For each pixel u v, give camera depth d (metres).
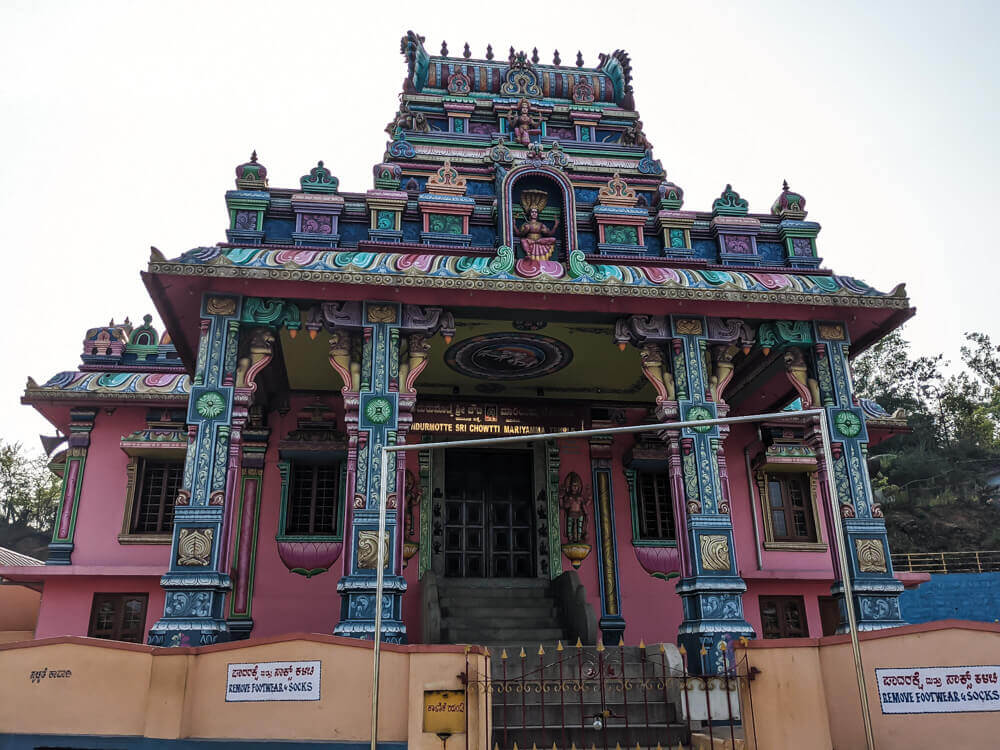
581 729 7.32
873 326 10.68
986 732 5.94
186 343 10.49
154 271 8.85
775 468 14.22
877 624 9.12
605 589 12.84
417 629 12.08
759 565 13.62
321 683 6.62
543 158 10.95
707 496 9.50
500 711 7.71
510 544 13.22
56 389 12.84
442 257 9.89
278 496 12.51
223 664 6.81
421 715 6.24
